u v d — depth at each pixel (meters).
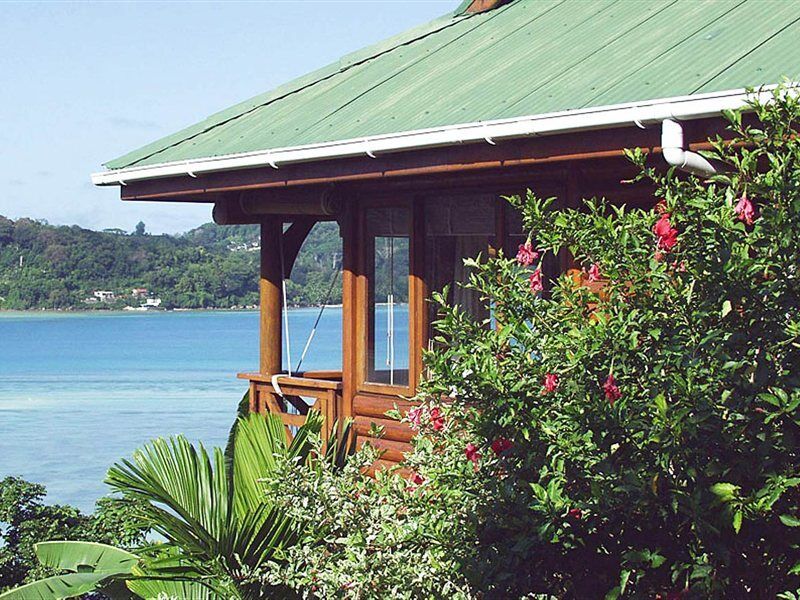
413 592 5.98
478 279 6.02
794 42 7.12
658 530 5.07
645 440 4.89
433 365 5.70
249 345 103.56
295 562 6.80
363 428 9.75
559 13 10.42
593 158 7.32
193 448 8.51
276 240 10.63
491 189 8.88
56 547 10.52
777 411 4.75
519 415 5.43
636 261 5.29
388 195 9.62
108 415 58.72
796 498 4.86
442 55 10.47
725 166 7.07
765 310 4.89
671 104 6.62
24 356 97.06
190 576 7.99
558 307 5.75
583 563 5.23
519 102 7.91
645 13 9.30
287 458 6.98
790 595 4.68
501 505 5.45
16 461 45.72
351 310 9.91
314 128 9.51
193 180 10.08
